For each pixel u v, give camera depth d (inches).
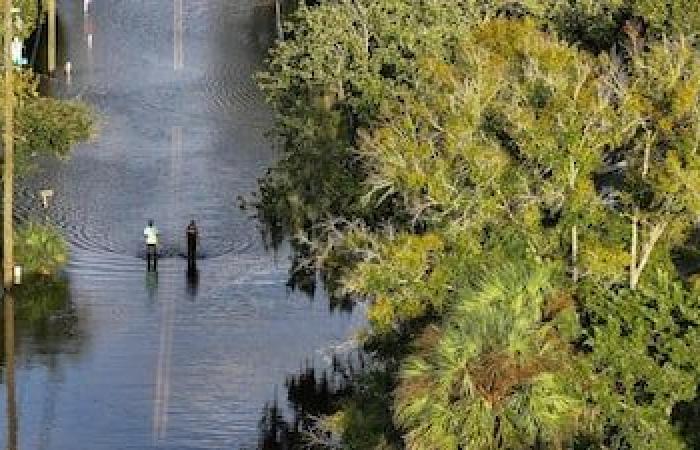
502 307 3196.4
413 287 3585.1
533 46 3892.7
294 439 4569.4
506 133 3661.4
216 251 6225.4
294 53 5442.9
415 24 5073.8
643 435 3304.6
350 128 5088.6
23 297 5610.2
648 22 4840.1
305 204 5255.9
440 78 3878.0
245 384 4958.2
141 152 7608.3
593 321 3410.4
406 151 3651.6
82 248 6195.9
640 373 3321.9
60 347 5206.7
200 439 4584.2
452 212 3612.2
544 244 3580.2
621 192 3580.2
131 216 6643.7
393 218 3902.6
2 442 4532.5
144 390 4904.0
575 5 5246.1
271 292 5767.7
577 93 3543.3
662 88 3631.9
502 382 3051.2
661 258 3565.5
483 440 3075.8
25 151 6353.3
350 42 5147.6
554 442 3112.7
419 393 3095.5
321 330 5403.5
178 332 5369.1
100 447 4530.0
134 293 5723.4
